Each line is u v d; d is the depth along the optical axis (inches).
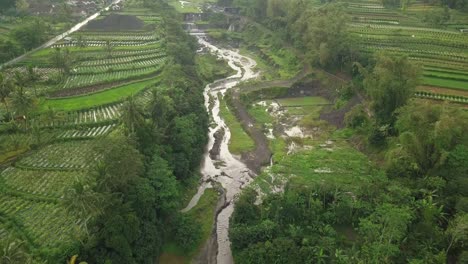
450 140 2989.7
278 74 6328.7
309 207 2972.4
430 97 4306.1
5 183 3016.7
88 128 3868.1
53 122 3821.4
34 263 2108.8
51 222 2610.7
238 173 3941.9
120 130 3479.3
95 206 2236.7
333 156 3991.1
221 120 5083.7
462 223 2394.2
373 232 2593.5
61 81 4884.4
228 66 6919.3
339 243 2736.2
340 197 3038.9
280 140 4495.6
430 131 3075.8
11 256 1962.4
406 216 2566.4
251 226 2827.3
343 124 4719.5
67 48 5595.5
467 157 2898.6
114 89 4817.9
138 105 3415.4
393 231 2527.1
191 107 4367.6
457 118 3058.6
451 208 2760.8
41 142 3555.6
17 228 2568.9
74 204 2209.6
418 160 3166.8
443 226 2723.9
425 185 2933.1
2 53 5339.6
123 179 2536.9
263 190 3361.2
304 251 2529.5
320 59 5757.9
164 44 6368.1
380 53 4670.3
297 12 7062.0
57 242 2417.6
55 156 3385.8
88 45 6328.7
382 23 6988.2
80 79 5044.3
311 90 5797.2
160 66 5561.0
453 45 5708.7
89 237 2333.9
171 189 2940.5
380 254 2423.7
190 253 2896.2
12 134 3656.5
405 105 3688.5
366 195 3053.6
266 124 4906.5
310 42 6190.9
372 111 4360.2
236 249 2755.9
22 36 5812.0
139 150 3043.8
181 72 5359.3
